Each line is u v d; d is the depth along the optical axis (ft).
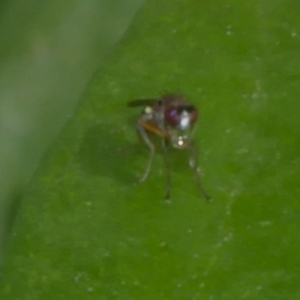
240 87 0.16
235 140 0.16
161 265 0.15
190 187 0.16
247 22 0.16
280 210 0.15
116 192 0.16
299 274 0.15
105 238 0.15
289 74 0.16
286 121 0.16
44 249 0.15
